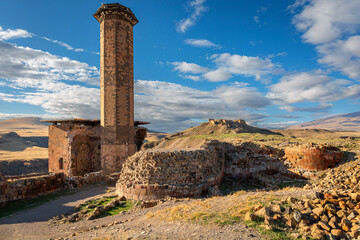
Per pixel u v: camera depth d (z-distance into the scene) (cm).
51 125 3534
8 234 1265
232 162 2647
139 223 1125
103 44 3447
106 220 1398
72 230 1266
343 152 2231
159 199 1700
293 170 2292
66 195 2205
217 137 7262
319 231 688
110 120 3356
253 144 2792
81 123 3788
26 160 7444
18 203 1908
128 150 3425
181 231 848
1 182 1866
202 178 1888
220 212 980
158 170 1784
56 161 3462
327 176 1936
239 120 10850
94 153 3728
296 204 905
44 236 1211
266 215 818
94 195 2166
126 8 3544
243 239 700
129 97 3488
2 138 11450
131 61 3588
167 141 8869
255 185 2297
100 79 3544
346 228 712
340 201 864
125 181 1919
